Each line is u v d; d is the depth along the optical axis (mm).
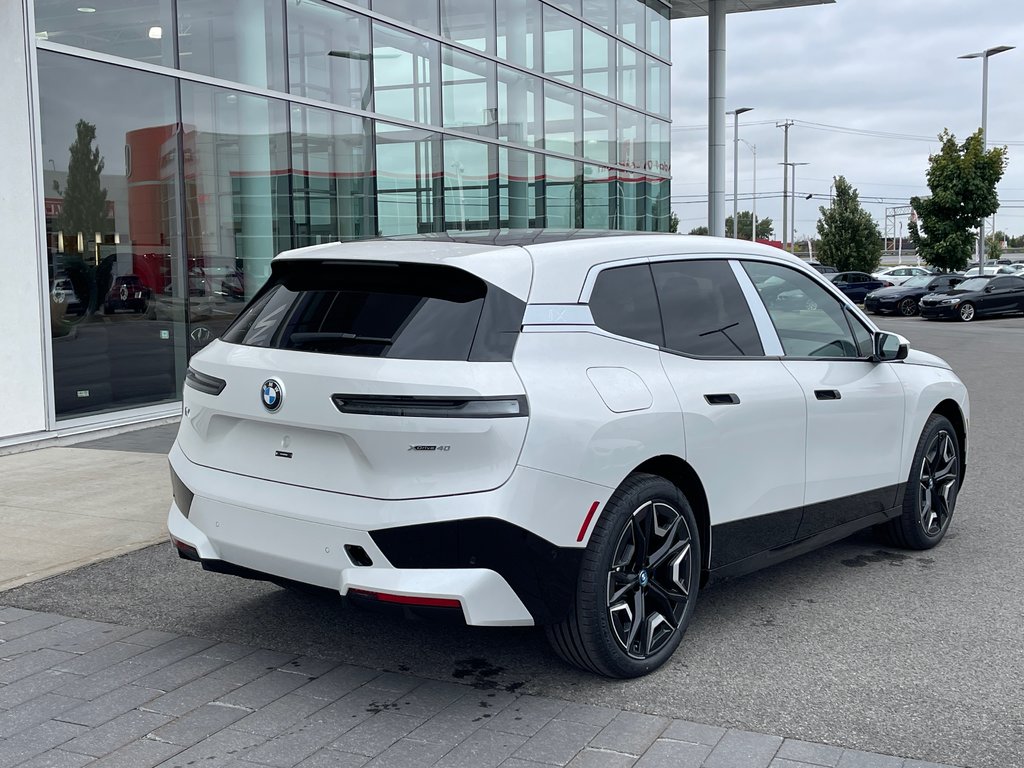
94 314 9820
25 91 8898
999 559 5578
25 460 8312
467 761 3217
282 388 3629
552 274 3836
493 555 3412
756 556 4500
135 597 4883
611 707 3631
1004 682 3857
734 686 3824
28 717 3549
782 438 4531
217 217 11328
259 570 3766
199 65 11031
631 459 3762
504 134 16797
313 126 12633
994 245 90438
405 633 4406
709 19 22266
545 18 18062
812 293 5102
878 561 5555
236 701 3682
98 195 9859
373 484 3467
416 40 14477
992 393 13016
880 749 3289
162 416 10477
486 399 3426
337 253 3941
